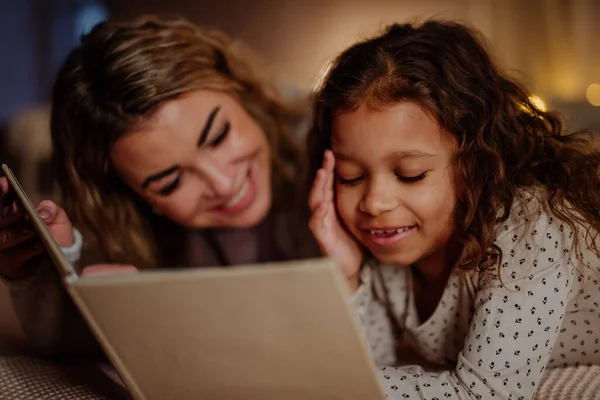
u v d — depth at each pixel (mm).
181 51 1254
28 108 3180
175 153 1176
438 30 983
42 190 2334
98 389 813
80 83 1221
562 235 862
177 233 1439
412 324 1027
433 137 845
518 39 2863
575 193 903
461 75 902
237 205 1283
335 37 3123
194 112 1187
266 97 1543
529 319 828
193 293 535
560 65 2822
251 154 1283
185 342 581
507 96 966
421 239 894
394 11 3066
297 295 526
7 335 1008
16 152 2379
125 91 1158
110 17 3246
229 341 574
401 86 851
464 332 967
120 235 1347
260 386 620
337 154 895
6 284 975
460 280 929
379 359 1093
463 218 894
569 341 992
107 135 1188
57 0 3268
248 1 3221
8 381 798
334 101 895
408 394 815
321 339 562
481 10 2904
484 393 807
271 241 1570
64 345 1029
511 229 864
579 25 2799
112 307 561
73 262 1029
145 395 635
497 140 912
